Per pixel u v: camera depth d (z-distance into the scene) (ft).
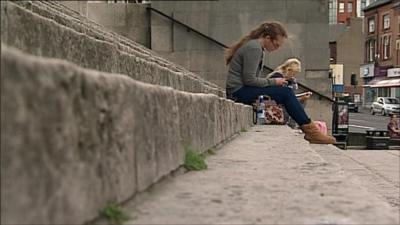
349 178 12.80
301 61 53.78
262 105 34.04
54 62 6.54
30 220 5.95
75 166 6.95
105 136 8.01
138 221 8.36
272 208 9.47
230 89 32.22
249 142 22.17
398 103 39.58
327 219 8.79
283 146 20.39
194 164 13.64
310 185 11.71
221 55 56.39
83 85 7.22
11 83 5.66
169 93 11.91
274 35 32.04
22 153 5.80
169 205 9.43
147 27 57.88
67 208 6.73
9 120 5.66
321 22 53.78
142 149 9.82
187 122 13.87
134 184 9.34
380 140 39.83
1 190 5.65
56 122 6.42
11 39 11.76
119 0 76.07
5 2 11.53
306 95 38.29
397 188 21.50
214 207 9.43
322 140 28.63
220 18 56.24
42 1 25.55
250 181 12.04
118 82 8.59
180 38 56.85
